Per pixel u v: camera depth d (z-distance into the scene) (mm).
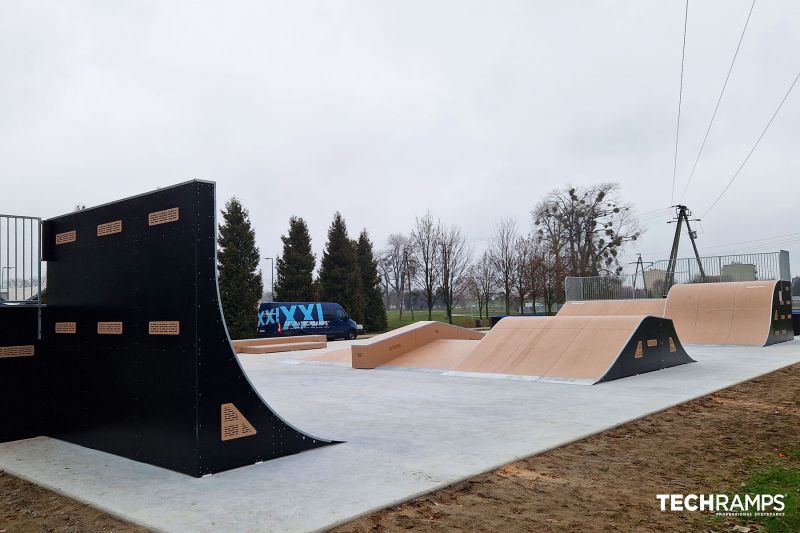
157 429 6148
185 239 5938
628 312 24125
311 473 5621
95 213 7371
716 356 16266
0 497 5227
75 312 7609
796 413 8203
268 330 29672
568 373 12312
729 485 5152
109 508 4738
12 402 7730
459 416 8453
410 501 4777
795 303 46375
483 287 52000
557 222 55969
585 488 5082
